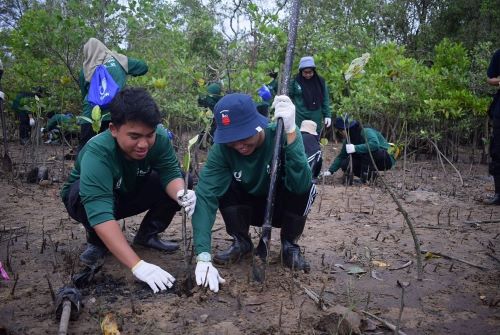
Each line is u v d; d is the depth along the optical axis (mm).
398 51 8875
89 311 2584
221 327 2436
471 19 15578
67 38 6961
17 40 7926
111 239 2689
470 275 3234
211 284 2785
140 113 2559
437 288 3012
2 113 6602
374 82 7984
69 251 3510
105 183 2762
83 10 7363
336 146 10852
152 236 3551
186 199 2867
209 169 3041
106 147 2805
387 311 2668
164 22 7668
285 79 3273
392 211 5145
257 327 2434
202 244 2891
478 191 6543
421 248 3832
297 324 2459
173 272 3123
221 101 2824
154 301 2709
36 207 4934
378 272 3270
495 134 5473
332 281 3076
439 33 16203
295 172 2975
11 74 9664
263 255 2961
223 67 6949
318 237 4098
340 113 7332
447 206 5484
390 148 4840
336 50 9617
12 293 2758
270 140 3039
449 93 8461
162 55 7734
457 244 3973
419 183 7086
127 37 7816
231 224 3295
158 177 3377
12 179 6113
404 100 7926
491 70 5586
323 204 5426
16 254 3467
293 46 3344
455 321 2564
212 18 9875
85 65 4902
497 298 2863
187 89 6840
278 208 3307
